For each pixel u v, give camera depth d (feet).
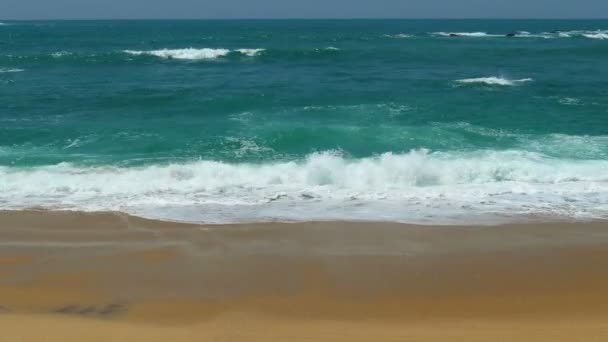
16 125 53.98
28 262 26.81
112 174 39.11
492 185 37.58
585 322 21.48
